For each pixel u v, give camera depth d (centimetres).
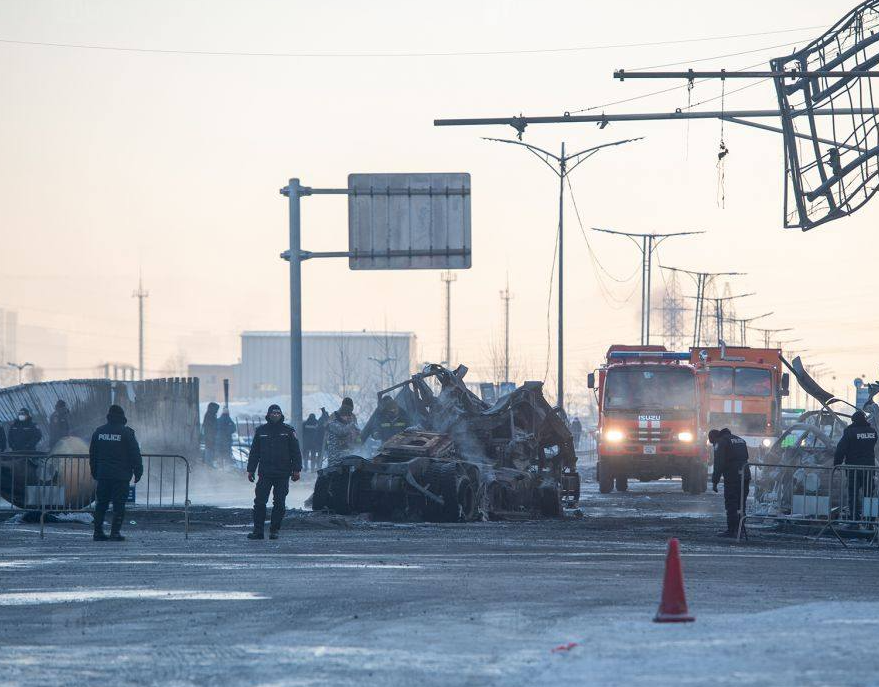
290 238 6456
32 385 7019
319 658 1959
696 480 8662
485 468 5766
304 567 3356
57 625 2325
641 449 8506
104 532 4628
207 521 5153
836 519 4966
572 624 2277
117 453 4278
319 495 5509
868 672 1778
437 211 6538
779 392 10031
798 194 6141
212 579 3062
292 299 6450
